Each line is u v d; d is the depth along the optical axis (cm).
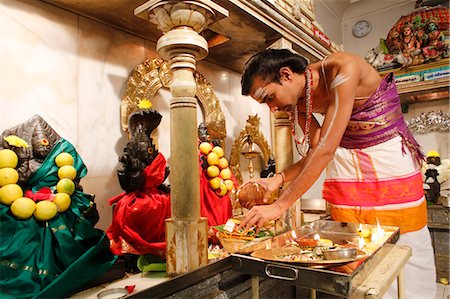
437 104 319
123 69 143
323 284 78
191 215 96
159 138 153
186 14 92
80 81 128
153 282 99
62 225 90
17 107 110
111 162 136
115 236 112
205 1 95
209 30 159
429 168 264
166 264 99
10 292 79
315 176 108
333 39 353
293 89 121
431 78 277
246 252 100
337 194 143
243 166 207
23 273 82
